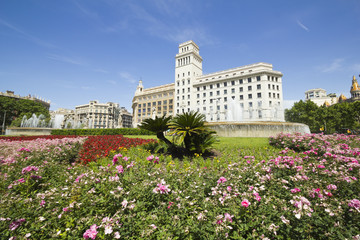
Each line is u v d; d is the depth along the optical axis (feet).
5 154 23.11
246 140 37.73
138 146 29.55
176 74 226.38
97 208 8.03
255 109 167.43
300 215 6.66
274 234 6.48
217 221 6.84
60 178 13.33
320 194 8.52
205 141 24.52
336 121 149.59
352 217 7.06
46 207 8.17
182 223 7.17
